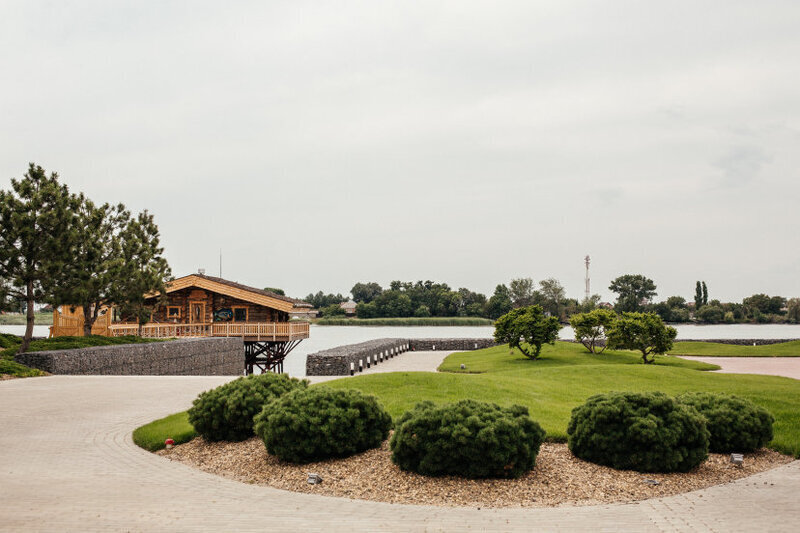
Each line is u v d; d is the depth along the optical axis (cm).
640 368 2212
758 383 1855
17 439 1150
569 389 1677
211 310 4212
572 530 659
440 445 864
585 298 11244
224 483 872
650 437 890
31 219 2309
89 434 1198
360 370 3052
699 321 13662
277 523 679
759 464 997
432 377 1571
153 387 1853
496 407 951
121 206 3372
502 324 3434
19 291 2388
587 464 941
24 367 2123
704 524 680
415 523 682
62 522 674
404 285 15150
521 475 873
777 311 14412
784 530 658
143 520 685
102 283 2731
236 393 1134
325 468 925
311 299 16988
